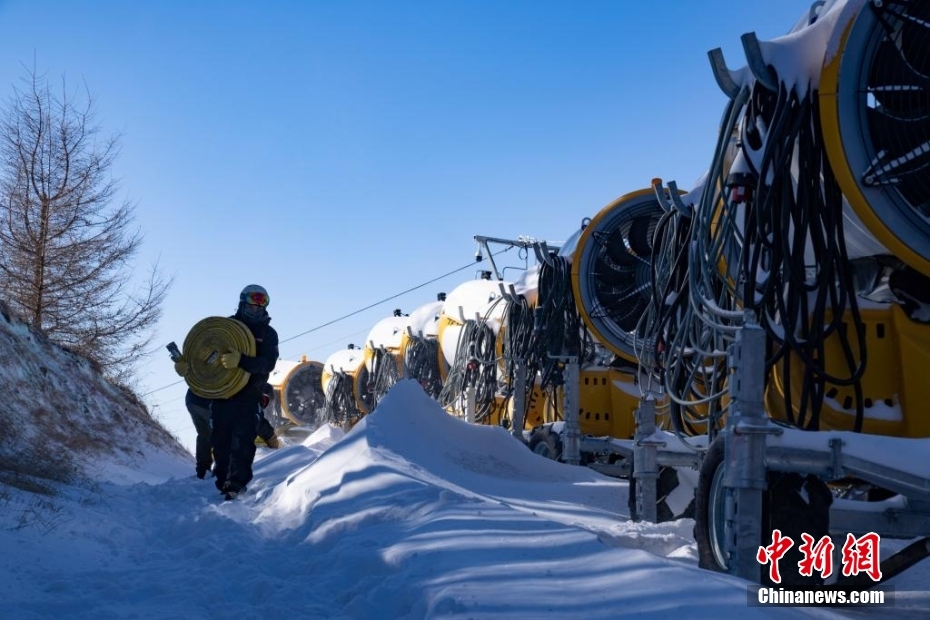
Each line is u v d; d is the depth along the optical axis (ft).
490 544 14.30
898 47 17.15
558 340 43.01
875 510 14.94
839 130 16.84
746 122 18.37
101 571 16.35
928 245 16.75
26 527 18.86
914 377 16.92
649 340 24.49
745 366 14.80
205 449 34.58
